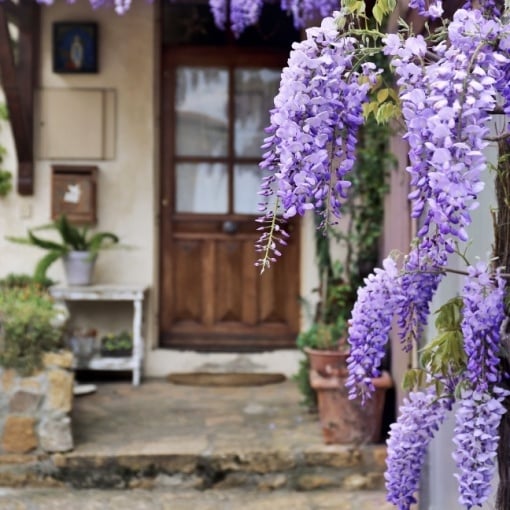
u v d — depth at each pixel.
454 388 1.98
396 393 4.27
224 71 6.20
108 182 6.04
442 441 2.98
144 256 6.05
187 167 6.21
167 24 6.17
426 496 3.28
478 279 1.72
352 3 1.65
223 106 6.21
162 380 5.93
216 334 6.20
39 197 6.02
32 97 5.89
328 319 5.02
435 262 1.88
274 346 6.19
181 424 4.65
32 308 4.17
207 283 6.21
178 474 4.08
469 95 1.42
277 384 5.80
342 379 4.12
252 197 6.21
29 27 5.81
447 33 1.66
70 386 4.13
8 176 5.97
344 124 1.61
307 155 1.55
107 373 5.96
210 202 6.21
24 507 3.80
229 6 5.77
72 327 6.00
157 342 6.11
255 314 6.20
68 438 4.08
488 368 1.71
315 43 1.60
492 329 1.69
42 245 5.69
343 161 1.60
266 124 6.21
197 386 5.73
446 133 1.38
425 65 1.65
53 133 6.00
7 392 4.07
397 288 1.95
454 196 1.38
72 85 6.02
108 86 6.03
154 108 6.06
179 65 6.19
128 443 4.24
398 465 2.06
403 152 4.00
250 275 6.19
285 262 6.19
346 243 5.29
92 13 6.00
